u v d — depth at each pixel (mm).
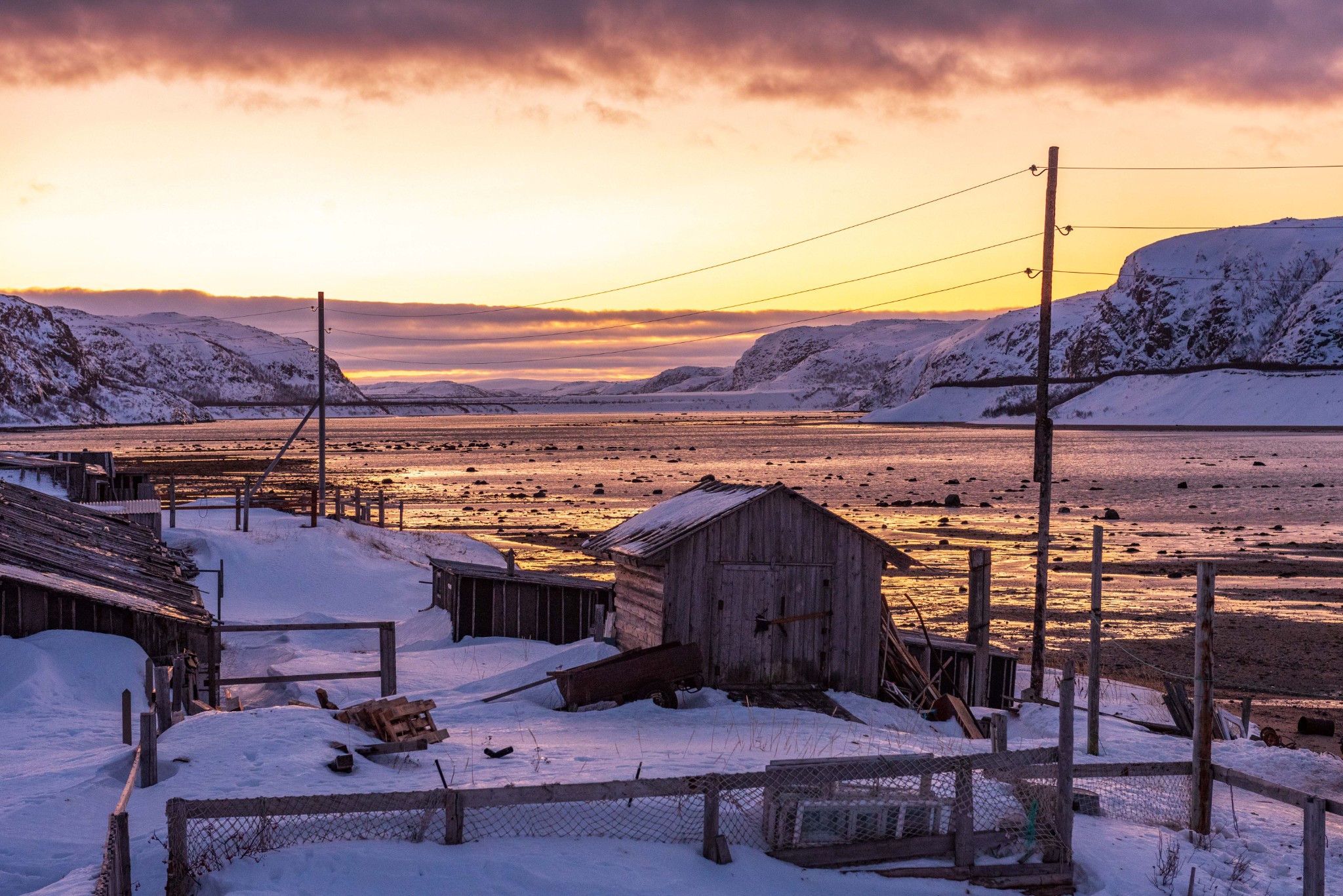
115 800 11102
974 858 9859
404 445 186500
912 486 93000
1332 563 47562
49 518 26297
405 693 20531
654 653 18719
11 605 18594
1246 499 79562
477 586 28094
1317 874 9750
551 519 65125
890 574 44344
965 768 9836
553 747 13742
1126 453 148875
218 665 21688
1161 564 47219
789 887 9031
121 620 19438
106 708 17406
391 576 37781
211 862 8547
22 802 10820
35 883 8891
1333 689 26359
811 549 20891
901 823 9789
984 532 59969
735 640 20438
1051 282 24250
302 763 11430
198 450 164000
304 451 162500
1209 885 10047
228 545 37375
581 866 8773
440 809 9375
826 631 20891
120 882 7707
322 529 41875
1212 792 13711
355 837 9070
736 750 13766
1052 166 24266
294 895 7992
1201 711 11992
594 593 26469
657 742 14492
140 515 36469
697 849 9430
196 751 12156
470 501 77312
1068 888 9828
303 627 17984
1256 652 30219
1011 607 37000
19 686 16859
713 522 20250
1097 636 17047
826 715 18359
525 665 22062
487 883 8352
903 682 22031
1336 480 97562
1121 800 13289
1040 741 17766
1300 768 16359
